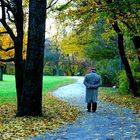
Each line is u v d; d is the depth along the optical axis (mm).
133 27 21344
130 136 10516
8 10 16656
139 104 20969
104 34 26391
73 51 31141
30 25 15297
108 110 18203
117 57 37031
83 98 27656
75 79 69562
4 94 30766
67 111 17828
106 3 19016
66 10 21062
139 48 25109
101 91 35469
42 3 15250
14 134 11141
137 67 30500
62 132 11453
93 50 33469
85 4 20562
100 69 44125
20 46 16578
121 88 30938
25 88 15414
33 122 13555
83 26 23266
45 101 24672
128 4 17562
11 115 16188
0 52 25094
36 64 15320
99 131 11531
